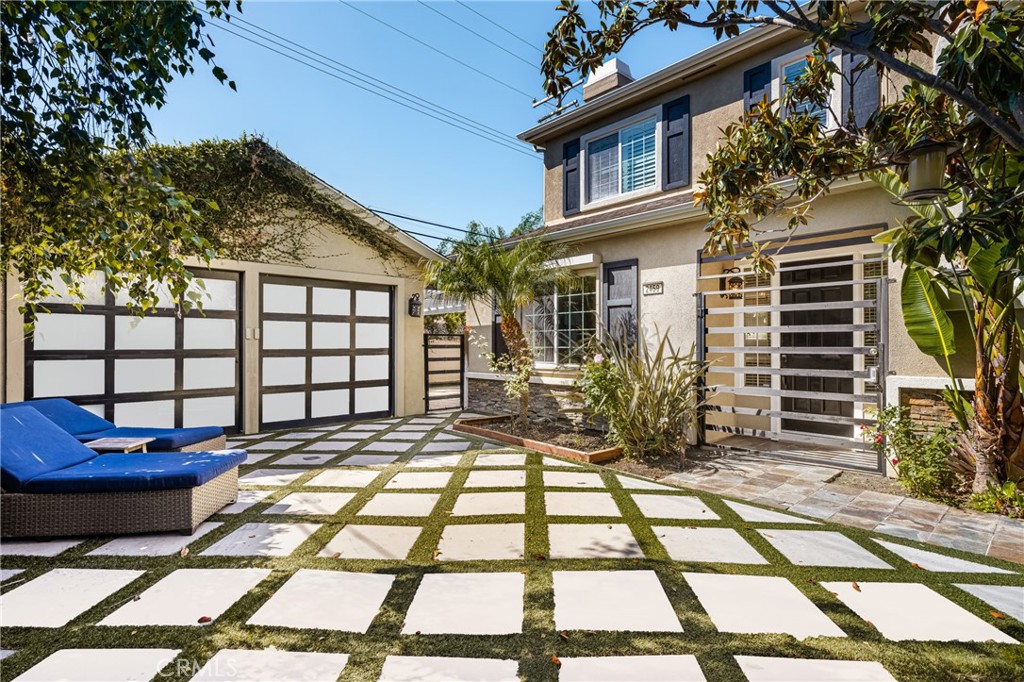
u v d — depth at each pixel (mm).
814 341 7059
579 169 10102
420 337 10602
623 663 2207
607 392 6238
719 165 3273
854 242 5590
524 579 3008
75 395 6766
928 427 5031
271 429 8531
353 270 9555
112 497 3668
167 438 5121
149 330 7410
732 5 2564
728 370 6418
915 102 2684
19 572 3115
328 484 5105
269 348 8539
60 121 2465
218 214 7875
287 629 2473
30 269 3105
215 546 3514
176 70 2592
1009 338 4160
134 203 2574
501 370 9883
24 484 3607
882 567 3170
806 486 5027
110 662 2209
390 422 9391
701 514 4172
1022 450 4223
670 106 8586
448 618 2580
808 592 2844
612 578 3020
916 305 4723
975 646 2324
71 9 2264
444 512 4227
